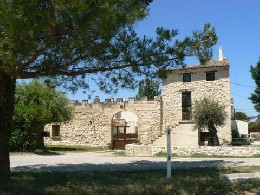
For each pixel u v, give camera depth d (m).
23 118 28.06
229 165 18.00
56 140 39.22
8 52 8.81
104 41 9.95
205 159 22.48
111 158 23.80
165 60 11.28
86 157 24.61
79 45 9.66
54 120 30.55
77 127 39.09
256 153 24.78
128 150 27.67
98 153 29.56
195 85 35.03
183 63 11.43
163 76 11.66
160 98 36.59
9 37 8.58
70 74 11.35
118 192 9.84
